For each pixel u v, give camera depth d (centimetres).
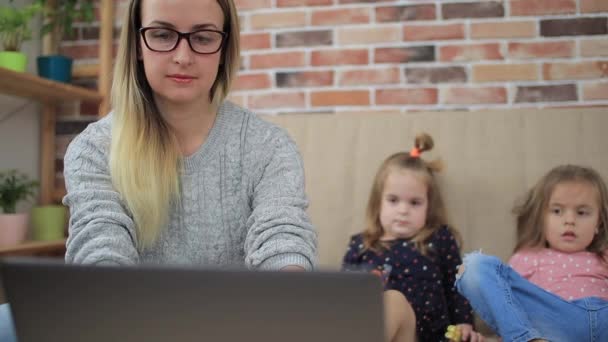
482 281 136
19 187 186
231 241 106
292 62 207
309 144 183
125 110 101
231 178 106
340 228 175
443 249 167
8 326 81
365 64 203
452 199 170
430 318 160
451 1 198
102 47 212
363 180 177
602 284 149
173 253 103
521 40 194
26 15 184
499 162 170
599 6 189
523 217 164
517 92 193
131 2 102
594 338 137
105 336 49
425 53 199
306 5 207
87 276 48
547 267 155
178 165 104
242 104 210
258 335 47
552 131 170
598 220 157
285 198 98
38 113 217
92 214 87
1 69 162
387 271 164
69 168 99
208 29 96
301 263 83
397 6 201
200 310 47
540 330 137
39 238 196
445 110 198
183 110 105
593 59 189
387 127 181
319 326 45
